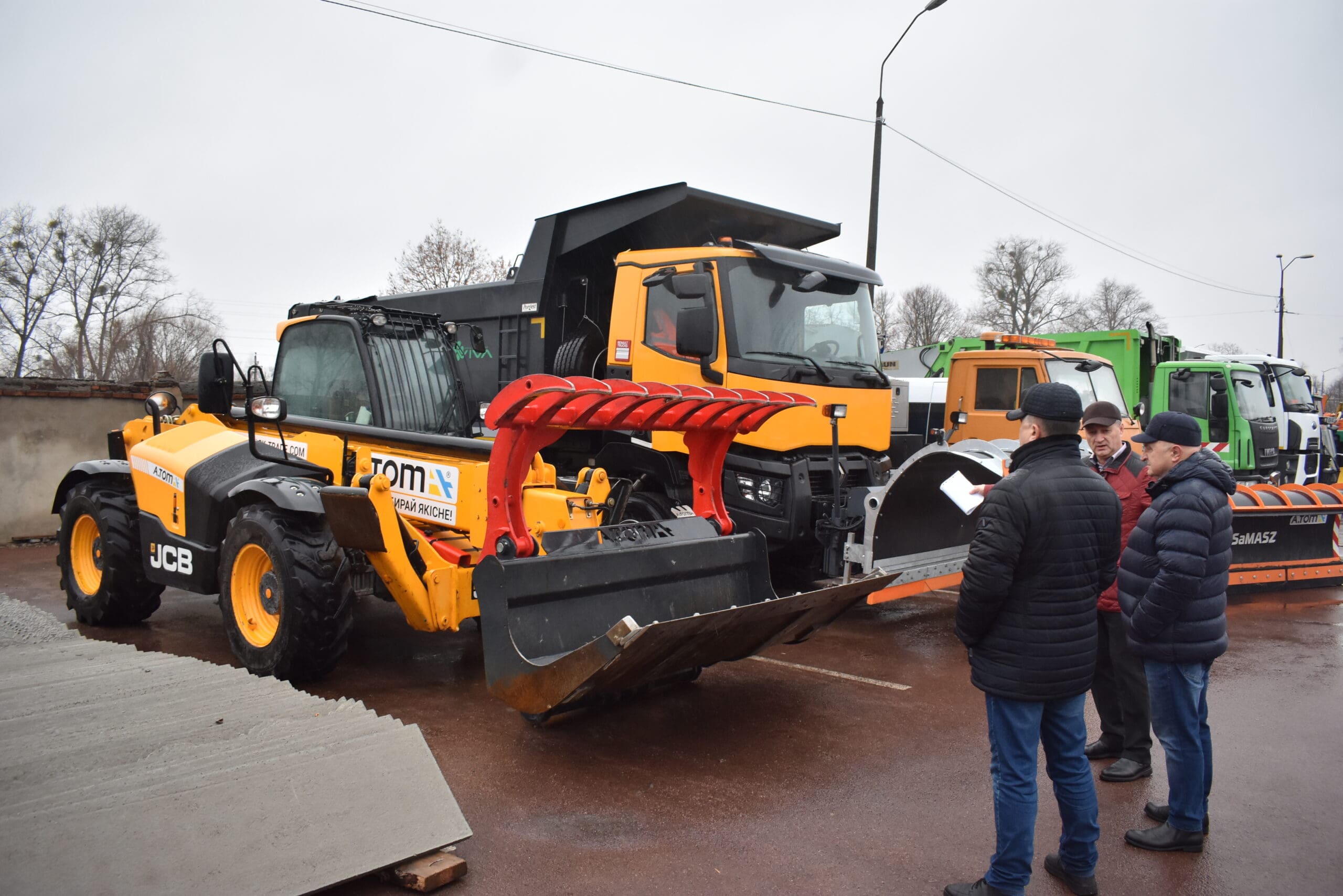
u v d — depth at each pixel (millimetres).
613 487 5918
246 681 4473
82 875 2498
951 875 3312
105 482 6902
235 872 2654
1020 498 3031
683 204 7805
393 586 4848
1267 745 4895
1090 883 3229
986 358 11617
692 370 7184
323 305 6465
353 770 3281
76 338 38344
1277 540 9617
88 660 5008
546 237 8461
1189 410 14836
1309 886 3357
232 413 6590
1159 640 3555
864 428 7609
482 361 9273
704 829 3617
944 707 5297
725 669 6066
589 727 4797
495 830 3557
